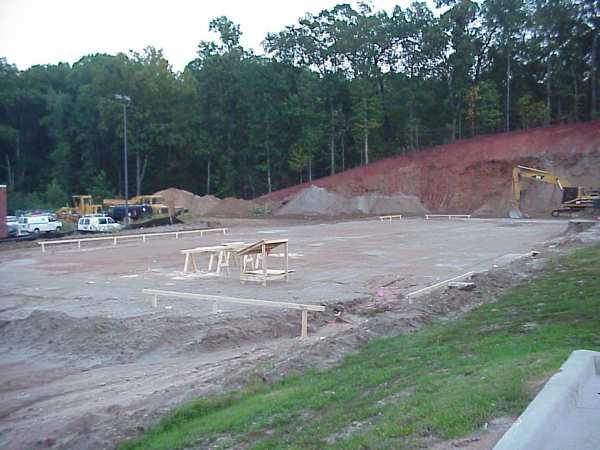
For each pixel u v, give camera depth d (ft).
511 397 18.83
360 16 291.99
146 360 43.21
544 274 58.59
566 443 14.67
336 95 284.00
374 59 289.74
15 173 326.03
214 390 30.12
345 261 86.53
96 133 295.28
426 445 16.58
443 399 19.99
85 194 299.17
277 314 50.47
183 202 232.53
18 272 85.25
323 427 20.84
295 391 26.84
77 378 39.99
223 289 65.05
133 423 27.43
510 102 273.54
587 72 257.75
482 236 124.06
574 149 207.00
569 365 19.81
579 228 122.83
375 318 44.73
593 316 34.53
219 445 22.08
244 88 285.64
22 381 40.34
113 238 128.98
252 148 286.66
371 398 23.30
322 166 290.56
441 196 220.84
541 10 254.47
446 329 37.01
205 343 44.57
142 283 71.20
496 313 40.40
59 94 319.47
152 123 275.39
